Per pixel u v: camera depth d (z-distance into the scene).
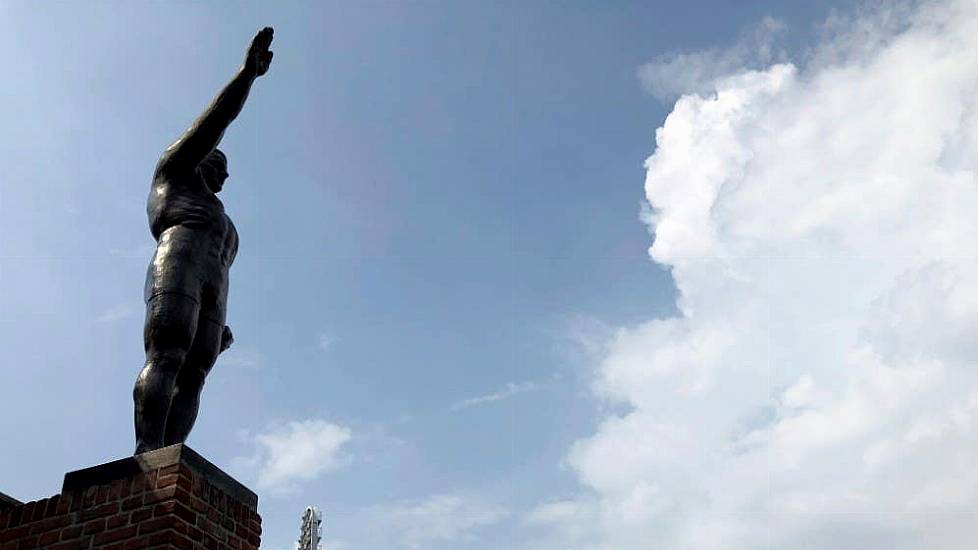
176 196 8.77
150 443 7.59
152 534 6.83
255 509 8.02
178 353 8.02
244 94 8.63
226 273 8.86
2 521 7.43
